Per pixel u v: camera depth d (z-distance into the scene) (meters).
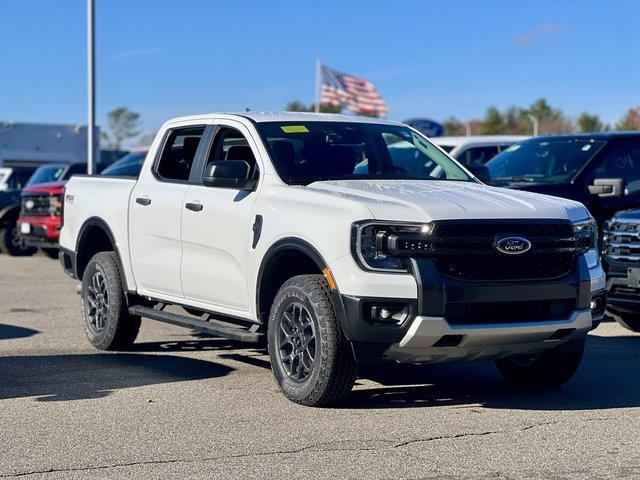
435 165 8.07
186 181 8.18
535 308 6.57
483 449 5.79
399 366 8.42
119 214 8.83
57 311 11.69
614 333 10.16
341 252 6.40
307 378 6.73
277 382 7.06
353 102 32.25
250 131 7.73
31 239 18.45
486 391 7.44
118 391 7.34
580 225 6.82
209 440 5.96
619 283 9.51
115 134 83.81
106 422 6.40
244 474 5.30
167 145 8.64
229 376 7.90
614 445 5.89
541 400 7.13
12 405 6.88
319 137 7.77
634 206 11.35
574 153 11.83
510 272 6.49
